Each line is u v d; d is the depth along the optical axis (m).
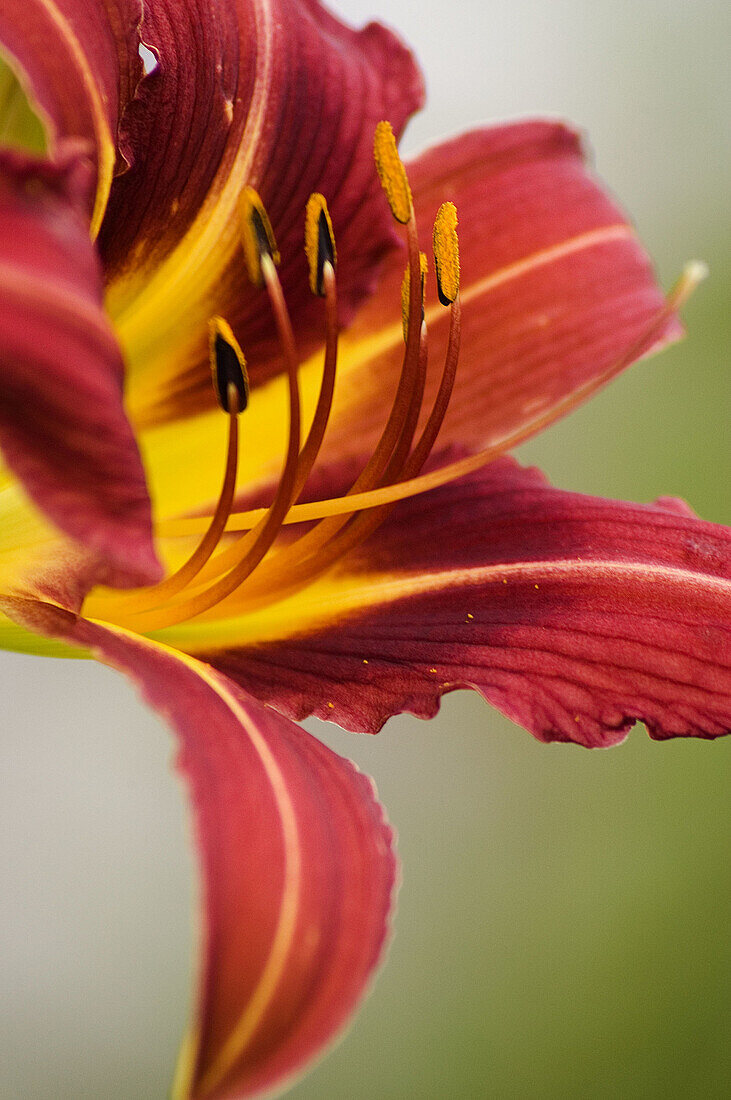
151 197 0.27
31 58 0.24
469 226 0.31
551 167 0.32
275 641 0.28
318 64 0.28
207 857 0.23
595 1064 0.52
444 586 0.28
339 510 0.27
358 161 0.29
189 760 0.23
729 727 0.27
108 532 0.23
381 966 0.23
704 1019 0.52
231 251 0.28
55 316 0.23
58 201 0.23
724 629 0.27
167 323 0.28
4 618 0.26
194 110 0.27
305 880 0.23
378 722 0.27
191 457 0.29
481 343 0.31
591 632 0.27
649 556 0.28
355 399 0.30
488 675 0.27
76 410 0.23
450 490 0.29
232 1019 0.22
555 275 0.31
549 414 0.28
